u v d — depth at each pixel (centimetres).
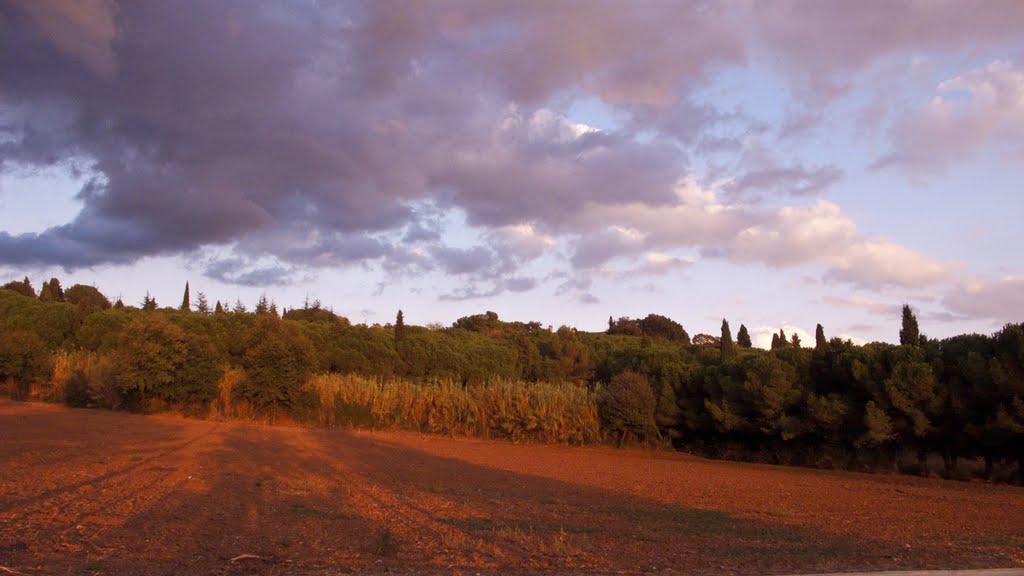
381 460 2702
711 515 1612
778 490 2289
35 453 2053
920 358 2975
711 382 3872
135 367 3919
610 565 963
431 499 1683
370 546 1053
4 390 4753
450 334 7300
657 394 4191
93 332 5500
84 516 1167
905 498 2164
